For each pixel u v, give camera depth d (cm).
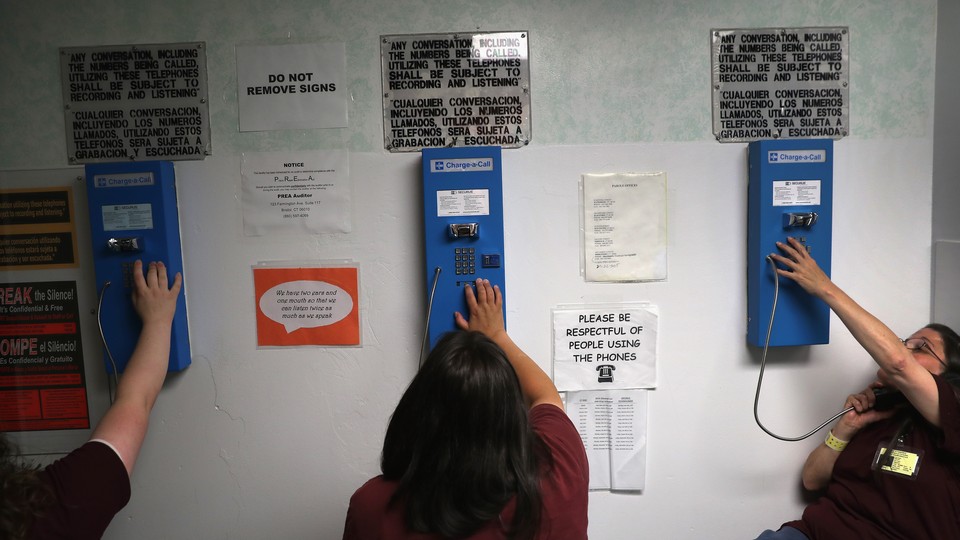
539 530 91
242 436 169
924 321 170
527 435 93
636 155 167
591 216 167
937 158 168
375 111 164
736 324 170
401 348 169
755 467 173
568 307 169
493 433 88
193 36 163
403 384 169
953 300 163
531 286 168
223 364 168
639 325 169
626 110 166
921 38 167
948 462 138
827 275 159
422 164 161
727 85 166
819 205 158
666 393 171
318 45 163
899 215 171
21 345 166
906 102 168
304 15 163
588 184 166
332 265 167
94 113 163
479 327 154
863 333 141
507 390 91
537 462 94
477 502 86
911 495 140
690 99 166
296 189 165
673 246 169
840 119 168
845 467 155
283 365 169
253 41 163
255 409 169
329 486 171
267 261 167
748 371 171
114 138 164
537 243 167
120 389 126
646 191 167
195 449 169
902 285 170
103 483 98
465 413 87
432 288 156
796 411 172
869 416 154
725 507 173
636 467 171
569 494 96
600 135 166
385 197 166
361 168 165
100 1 162
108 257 154
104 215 154
